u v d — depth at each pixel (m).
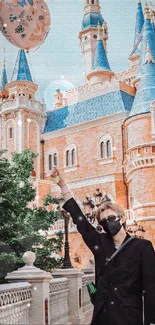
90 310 11.07
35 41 5.22
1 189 9.51
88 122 20.53
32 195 11.73
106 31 19.70
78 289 9.65
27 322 6.21
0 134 20.83
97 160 20.14
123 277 2.46
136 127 19.06
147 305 2.41
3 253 9.30
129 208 19.08
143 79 20.05
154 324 2.40
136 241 2.56
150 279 2.44
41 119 21.31
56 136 21.09
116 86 20.39
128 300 2.43
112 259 2.51
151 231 17.69
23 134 20.30
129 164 19.02
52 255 13.52
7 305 5.25
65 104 21.72
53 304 8.12
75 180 20.53
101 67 21.00
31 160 12.05
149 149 18.52
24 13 4.92
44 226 11.64
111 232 2.59
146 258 2.48
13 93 20.77
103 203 2.70
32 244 10.91
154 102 18.78
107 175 19.69
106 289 2.48
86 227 2.70
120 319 2.39
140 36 21.05
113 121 20.08
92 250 2.64
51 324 7.80
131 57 21.12
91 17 19.09
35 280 6.41
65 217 10.44
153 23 20.95
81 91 21.47
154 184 18.25
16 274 6.47
